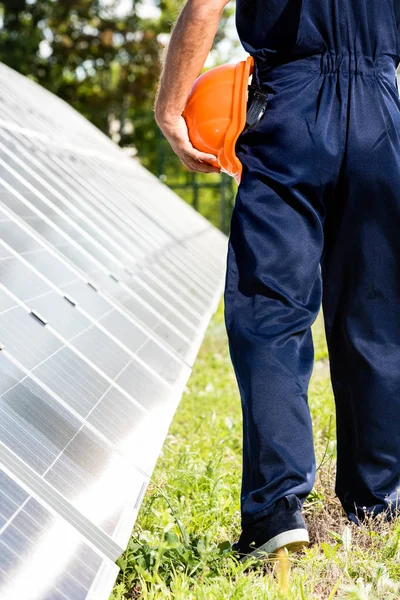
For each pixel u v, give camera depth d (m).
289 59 3.06
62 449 2.93
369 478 3.33
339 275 3.21
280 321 2.96
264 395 2.90
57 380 3.42
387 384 3.23
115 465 3.10
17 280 4.16
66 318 4.23
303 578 2.80
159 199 14.27
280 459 2.88
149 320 5.54
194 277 8.77
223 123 3.15
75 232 6.24
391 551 3.10
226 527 3.60
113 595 2.78
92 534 2.56
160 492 3.63
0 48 33.03
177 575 2.88
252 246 2.99
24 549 2.26
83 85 35.34
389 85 3.08
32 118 9.96
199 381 8.06
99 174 10.52
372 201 3.07
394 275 3.17
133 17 35.19
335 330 3.29
